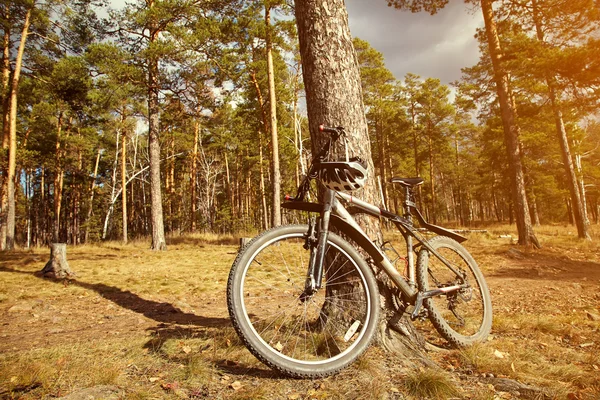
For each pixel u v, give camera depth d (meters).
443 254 2.90
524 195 12.70
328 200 2.26
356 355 2.13
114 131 31.11
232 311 1.96
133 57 14.24
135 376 2.01
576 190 15.86
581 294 5.57
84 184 37.50
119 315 4.39
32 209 44.16
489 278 7.46
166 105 16.17
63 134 29.11
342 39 2.76
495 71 13.12
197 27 14.92
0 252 14.03
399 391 1.87
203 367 2.09
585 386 1.99
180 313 4.44
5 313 4.58
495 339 2.92
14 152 17.19
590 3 11.48
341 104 2.67
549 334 3.15
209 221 35.09
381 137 32.09
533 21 13.27
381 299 2.55
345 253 2.32
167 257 11.81
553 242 14.17
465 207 60.38
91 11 14.49
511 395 1.86
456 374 2.14
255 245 2.11
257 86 21.08
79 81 15.97
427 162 41.62
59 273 7.67
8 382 1.89
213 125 23.92
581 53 11.04
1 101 19.00
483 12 13.40
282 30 17.39
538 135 24.38
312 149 2.79
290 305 2.97
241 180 41.34
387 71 28.67
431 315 2.60
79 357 2.30
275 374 2.06
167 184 36.22
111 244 17.92
